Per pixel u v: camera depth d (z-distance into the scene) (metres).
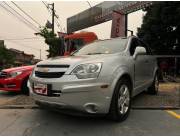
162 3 18.94
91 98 3.64
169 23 19.31
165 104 5.56
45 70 3.97
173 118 4.53
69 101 3.62
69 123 4.16
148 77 5.97
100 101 3.70
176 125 4.10
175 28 20.22
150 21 21.59
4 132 3.75
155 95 6.73
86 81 3.64
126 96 4.39
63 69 3.79
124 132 3.72
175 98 6.28
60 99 3.66
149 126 4.03
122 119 4.26
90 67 3.72
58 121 4.28
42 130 3.83
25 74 7.23
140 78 5.24
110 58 4.13
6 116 4.64
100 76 3.72
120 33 14.91
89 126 4.00
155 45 22.31
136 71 4.94
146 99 6.14
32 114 4.77
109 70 3.87
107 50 5.00
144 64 5.56
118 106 4.07
